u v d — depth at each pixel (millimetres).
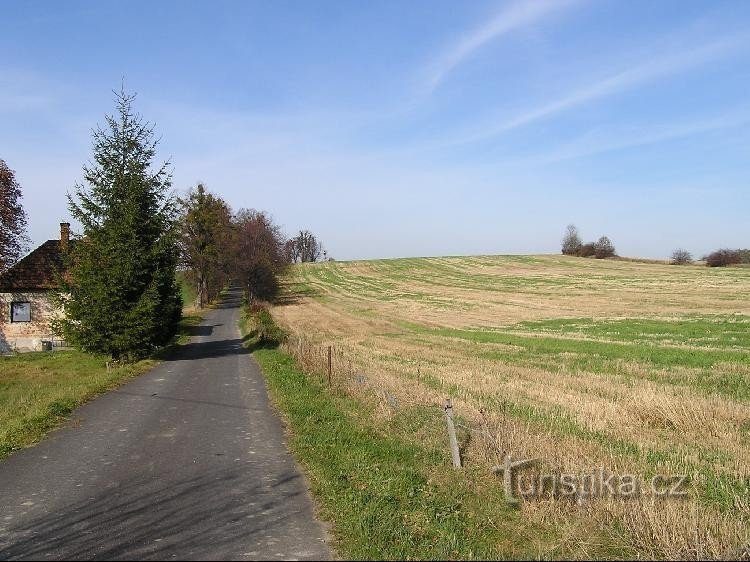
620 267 85750
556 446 9219
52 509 7414
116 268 23062
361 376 15695
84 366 25891
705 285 59969
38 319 37688
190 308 70812
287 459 9695
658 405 13094
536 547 6289
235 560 5871
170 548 6168
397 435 10828
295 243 155000
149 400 15422
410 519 6938
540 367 21609
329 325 45531
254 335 35688
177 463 9492
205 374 20594
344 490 7875
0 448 10375
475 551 6117
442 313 52062
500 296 62406
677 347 26000
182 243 66250
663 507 7070
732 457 9797
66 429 12062
